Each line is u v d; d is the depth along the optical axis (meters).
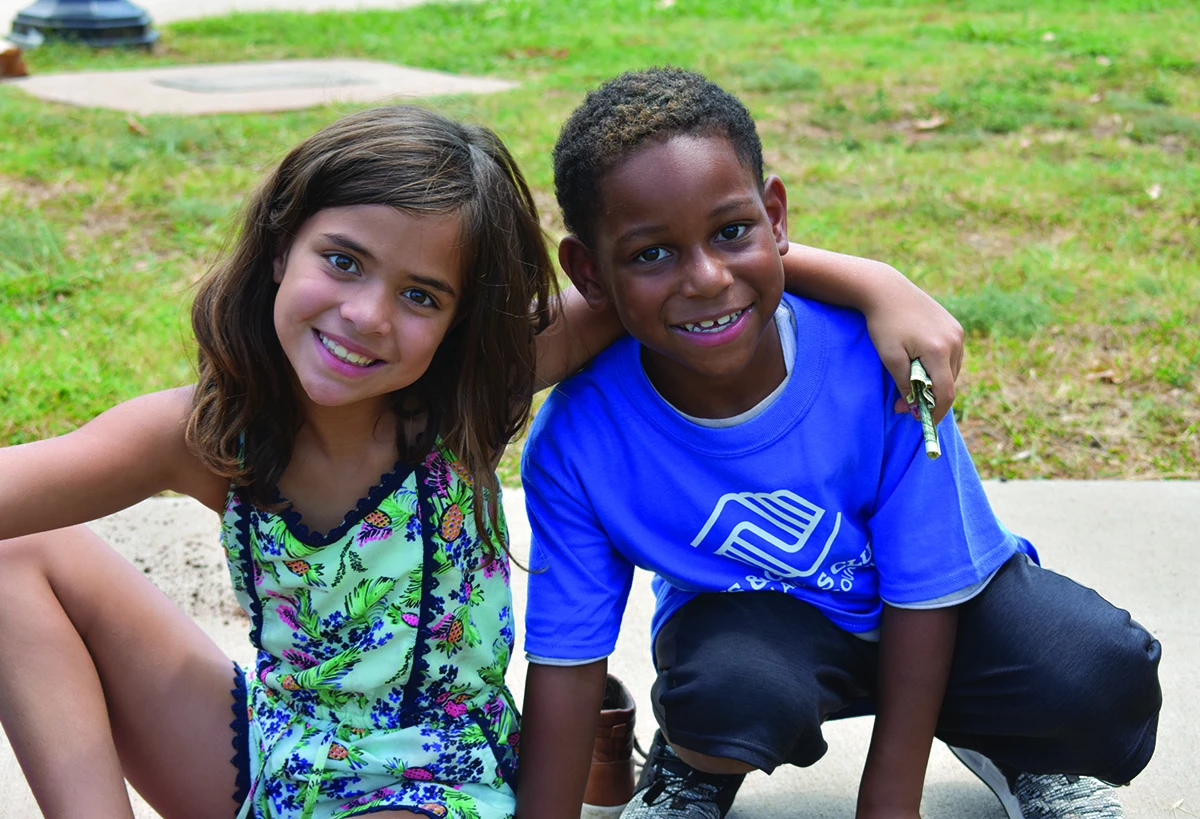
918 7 9.16
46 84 6.94
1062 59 7.13
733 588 1.79
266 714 1.73
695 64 7.18
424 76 7.26
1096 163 5.36
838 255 1.85
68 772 1.61
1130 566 2.66
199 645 1.79
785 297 1.82
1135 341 3.67
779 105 6.25
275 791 1.69
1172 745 2.11
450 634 1.69
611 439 1.78
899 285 1.79
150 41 8.62
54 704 1.62
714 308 1.62
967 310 3.79
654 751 1.93
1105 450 3.16
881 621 1.81
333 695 1.68
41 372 3.45
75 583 1.69
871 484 1.78
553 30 8.87
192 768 1.73
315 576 1.65
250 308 1.63
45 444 1.57
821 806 2.01
